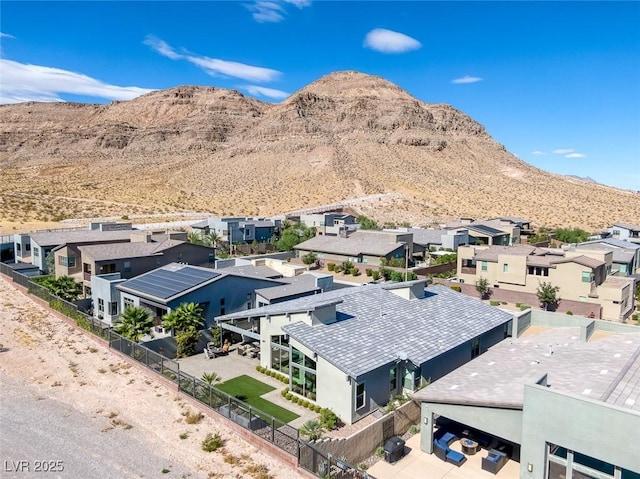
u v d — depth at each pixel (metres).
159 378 26.16
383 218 130.00
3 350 30.09
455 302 33.03
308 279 44.91
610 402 16.09
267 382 27.88
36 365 27.97
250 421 20.53
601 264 47.44
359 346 24.58
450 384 21.61
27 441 19.56
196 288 35.25
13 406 22.61
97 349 31.05
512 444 20.42
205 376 25.91
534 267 50.03
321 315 26.42
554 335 29.20
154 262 50.91
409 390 24.94
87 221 106.56
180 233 61.22
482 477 18.48
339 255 70.44
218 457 19.05
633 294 49.56
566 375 20.20
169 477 17.56
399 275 58.06
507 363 23.81
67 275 50.50
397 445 19.77
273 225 97.81
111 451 19.14
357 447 19.45
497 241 82.88
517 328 31.95
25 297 43.56
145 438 20.31
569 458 16.05
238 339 35.41
